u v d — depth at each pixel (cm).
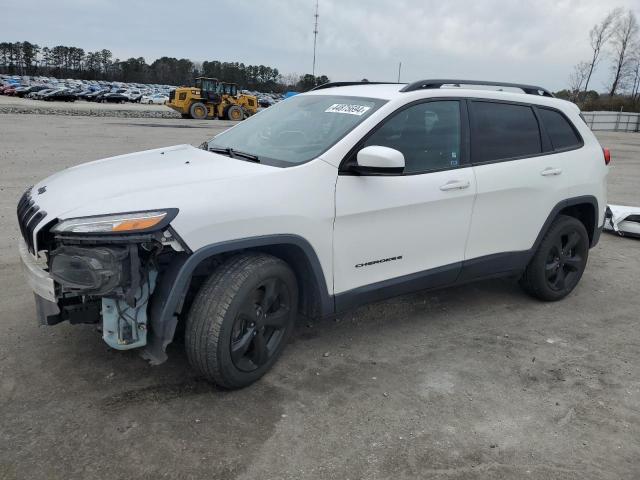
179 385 329
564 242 490
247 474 259
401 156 326
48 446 271
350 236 348
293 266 351
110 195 294
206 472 259
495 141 427
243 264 310
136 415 298
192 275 319
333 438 288
